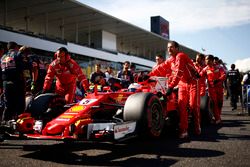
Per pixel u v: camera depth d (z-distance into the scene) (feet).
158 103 15.26
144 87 17.66
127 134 13.14
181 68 16.56
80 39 94.79
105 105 14.93
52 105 14.98
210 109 23.58
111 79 18.51
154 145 14.93
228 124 23.18
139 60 94.07
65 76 18.13
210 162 11.39
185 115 17.02
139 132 14.35
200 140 16.19
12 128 13.08
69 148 14.67
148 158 12.21
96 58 70.13
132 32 93.97
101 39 89.56
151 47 122.01
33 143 16.17
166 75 19.86
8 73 16.20
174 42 17.97
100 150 14.06
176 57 16.81
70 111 13.69
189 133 18.79
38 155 13.20
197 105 18.06
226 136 17.47
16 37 46.60
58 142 16.40
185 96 17.06
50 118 14.48
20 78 16.39
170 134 18.33
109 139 12.29
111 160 12.03
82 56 65.00
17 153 13.66
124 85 20.44
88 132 12.48
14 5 63.10
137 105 14.15
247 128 20.81
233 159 11.82
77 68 17.75
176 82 16.44
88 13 70.64
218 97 24.36
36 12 68.64
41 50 52.49
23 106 16.58
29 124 13.09
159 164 11.22
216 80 23.68
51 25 81.15
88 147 14.83
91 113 14.66
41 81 25.35
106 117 16.49
